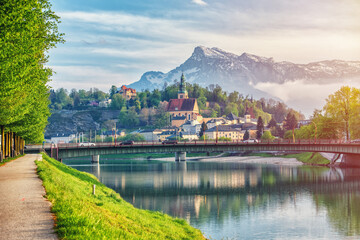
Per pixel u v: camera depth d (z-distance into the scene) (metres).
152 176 131.62
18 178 40.59
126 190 97.06
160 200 83.44
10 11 29.14
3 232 18.97
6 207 24.58
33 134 99.56
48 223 20.70
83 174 79.94
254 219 67.00
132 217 36.78
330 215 70.00
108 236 20.08
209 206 77.62
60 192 30.94
